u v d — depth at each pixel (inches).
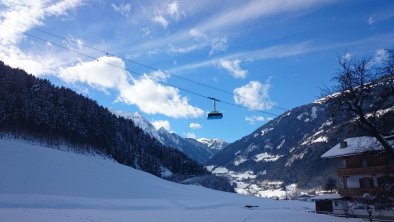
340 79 1246.3
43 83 7362.2
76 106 7573.8
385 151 1294.3
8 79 6481.3
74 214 1569.9
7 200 1931.6
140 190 3307.1
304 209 2837.1
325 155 2450.8
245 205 3120.1
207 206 2827.3
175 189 3826.3
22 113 5984.3
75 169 3331.7
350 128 1273.4
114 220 1389.0
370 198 1886.1
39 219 1283.2
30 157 3230.8
